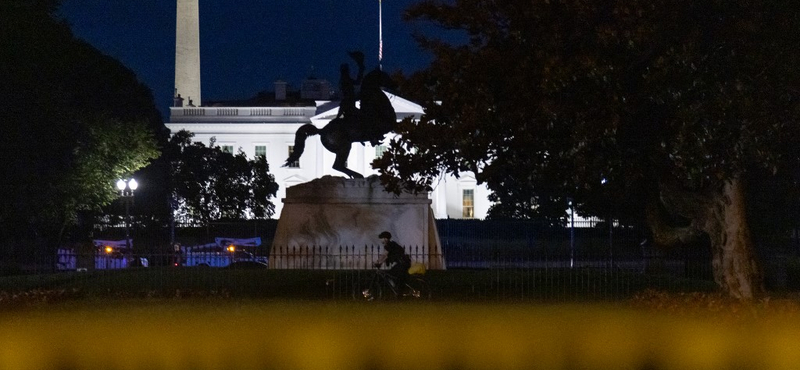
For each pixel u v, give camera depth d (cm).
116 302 8150
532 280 9675
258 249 16550
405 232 10631
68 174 15988
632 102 6612
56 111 15162
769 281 11669
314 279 9531
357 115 10819
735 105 6294
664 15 6450
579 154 6738
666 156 6844
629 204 11738
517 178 7712
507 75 7012
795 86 6425
